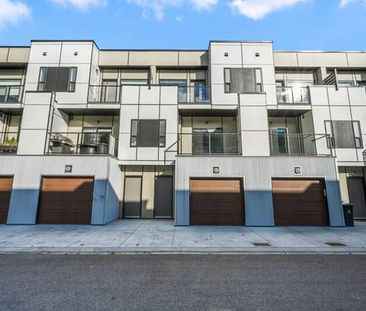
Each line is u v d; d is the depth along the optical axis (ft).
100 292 12.85
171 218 41.06
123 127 41.57
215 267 17.15
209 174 35.76
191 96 45.42
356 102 43.47
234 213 34.99
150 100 42.68
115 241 24.36
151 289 13.28
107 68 49.60
